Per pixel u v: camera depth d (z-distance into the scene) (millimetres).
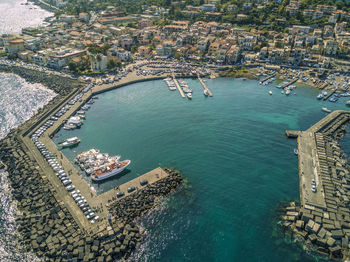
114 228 101938
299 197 121188
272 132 168000
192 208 114562
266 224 108625
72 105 189625
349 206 114812
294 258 96625
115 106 194750
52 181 122750
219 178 131000
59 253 93125
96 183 125562
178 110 191250
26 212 108375
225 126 173000
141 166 137375
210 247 99938
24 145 146500
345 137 165625
